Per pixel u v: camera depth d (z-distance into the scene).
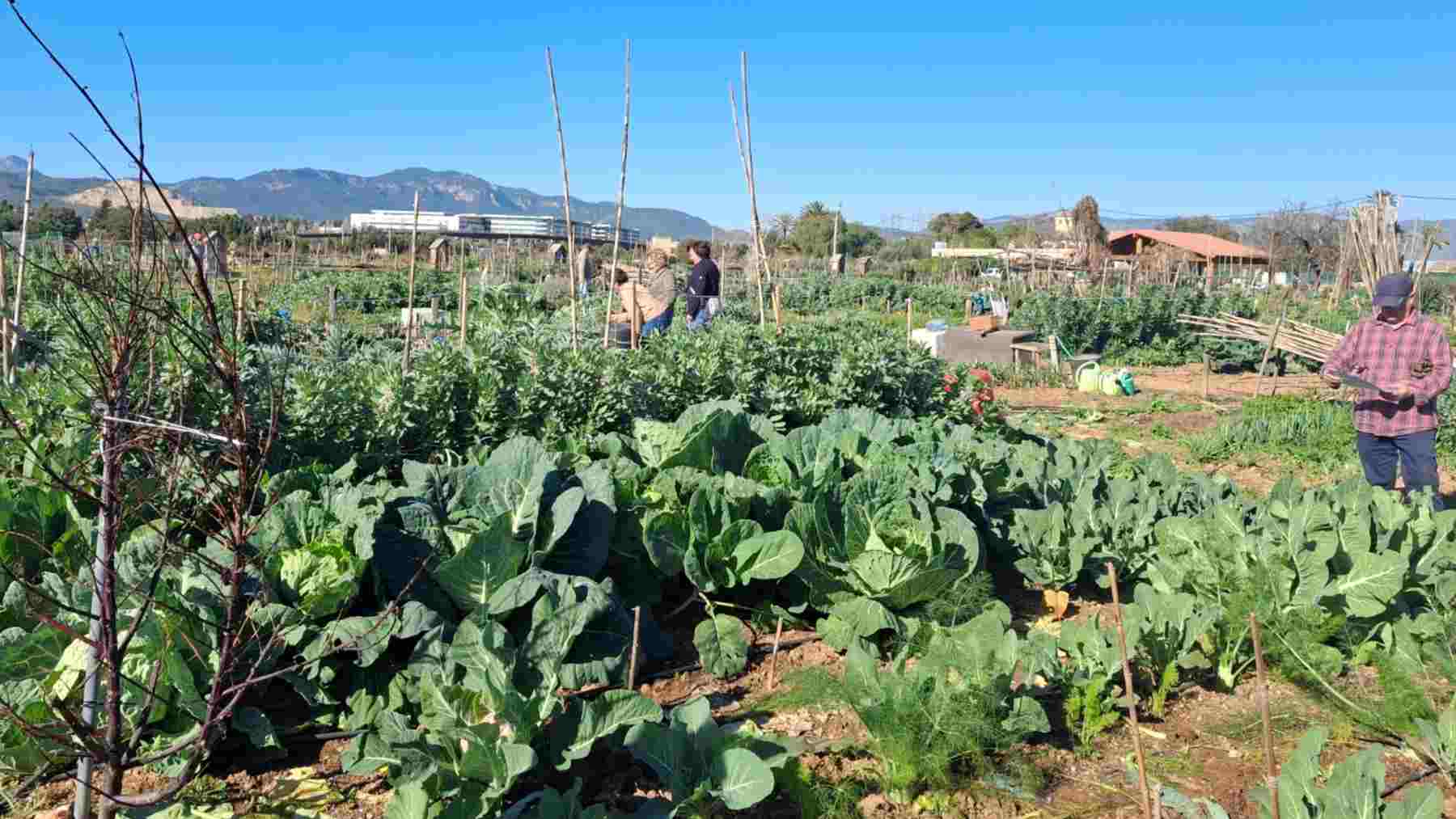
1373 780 3.08
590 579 4.53
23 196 6.10
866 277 47.94
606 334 10.45
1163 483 6.95
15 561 4.38
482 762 3.31
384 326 15.56
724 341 8.48
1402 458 6.95
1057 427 13.34
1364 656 4.72
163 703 3.65
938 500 5.61
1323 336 18.08
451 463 6.25
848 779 3.71
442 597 4.41
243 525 2.73
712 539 5.04
